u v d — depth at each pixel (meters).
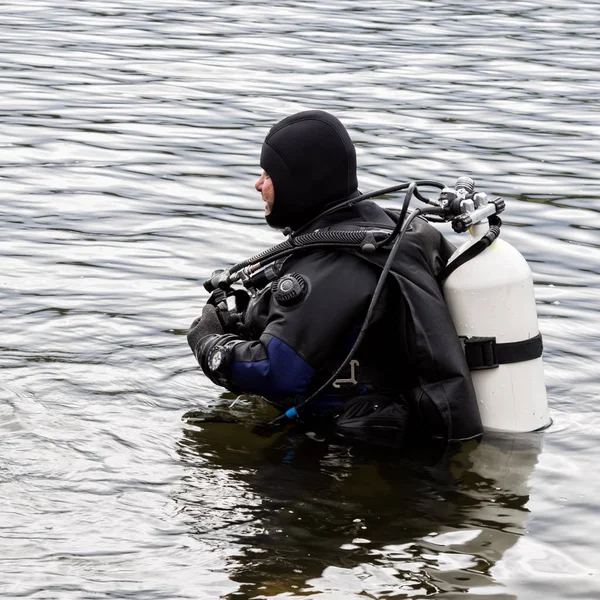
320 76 14.50
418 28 18.80
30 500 4.19
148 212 8.70
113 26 18.14
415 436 4.89
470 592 3.64
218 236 8.14
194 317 6.47
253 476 4.50
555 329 6.38
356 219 5.01
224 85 13.83
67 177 9.64
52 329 6.15
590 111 12.93
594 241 8.29
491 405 4.90
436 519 4.16
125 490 4.32
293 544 3.94
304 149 4.96
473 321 4.84
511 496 4.36
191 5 20.84
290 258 4.96
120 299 6.73
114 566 3.74
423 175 9.94
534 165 10.49
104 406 5.15
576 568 3.81
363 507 4.25
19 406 5.06
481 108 12.91
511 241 8.24
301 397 5.04
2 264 7.32
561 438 4.89
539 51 16.84
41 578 3.65
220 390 5.45
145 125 11.66
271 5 21.09
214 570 3.74
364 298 4.75
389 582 3.69
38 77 13.98
